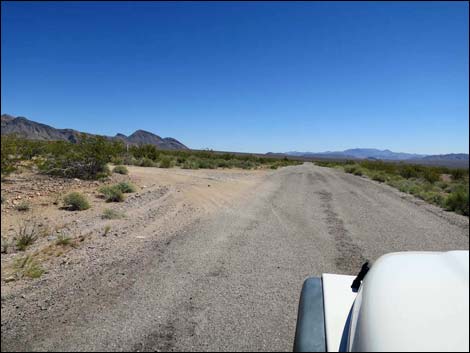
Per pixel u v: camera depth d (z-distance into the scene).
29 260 6.09
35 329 3.93
